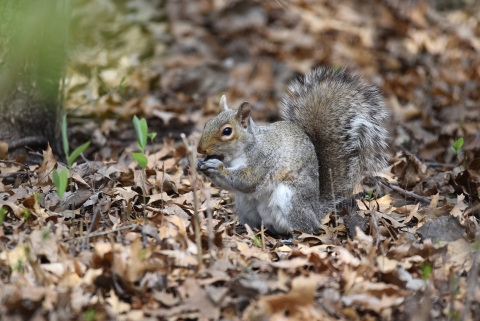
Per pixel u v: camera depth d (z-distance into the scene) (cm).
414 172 1155
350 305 697
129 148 1330
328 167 1043
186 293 694
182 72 1758
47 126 1195
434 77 1841
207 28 1961
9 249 777
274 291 705
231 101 1672
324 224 991
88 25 1844
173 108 1541
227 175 945
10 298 640
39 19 1106
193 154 759
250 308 671
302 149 985
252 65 1808
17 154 1145
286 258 820
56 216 878
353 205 1050
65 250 773
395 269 754
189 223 877
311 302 670
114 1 1962
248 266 773
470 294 664
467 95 1783
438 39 2059
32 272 722
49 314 641
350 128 1041
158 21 1950
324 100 1055
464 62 1986
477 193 1063
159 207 976
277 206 970
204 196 1058
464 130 1469
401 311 698
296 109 1070
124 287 698
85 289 701
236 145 953
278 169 969
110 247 769
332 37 1977
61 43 1162
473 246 809
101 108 1494
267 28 1977
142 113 1509
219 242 813
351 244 841
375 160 1069
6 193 935
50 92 1173
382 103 1081
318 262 775
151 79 1694
